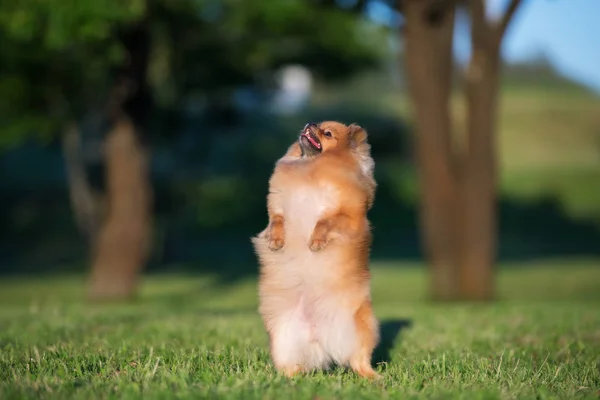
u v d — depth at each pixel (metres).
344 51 23.53
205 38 21.69
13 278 31.41
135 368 6.87
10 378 6.38
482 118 17.08
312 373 6.92
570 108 63.91
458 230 17.61
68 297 25.30
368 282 6.66
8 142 20.55
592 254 36.50
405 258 36.50
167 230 37.03
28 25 16.53
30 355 7.62
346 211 6.58
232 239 38.94
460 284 17.66
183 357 7.52
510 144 56.16
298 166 6.74
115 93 20.28
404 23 17.20
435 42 17.09
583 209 44.44
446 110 17.41
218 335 9.71
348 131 7.04
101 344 8.66
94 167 34.31
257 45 22.23
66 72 20.17
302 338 6.66
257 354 8.02
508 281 28.48
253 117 47.09
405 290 26.31
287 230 6.64
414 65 17.16
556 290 26.20
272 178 6.83
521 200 45.66
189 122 28.73
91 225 28.66
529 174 49.94
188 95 24.89
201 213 40.69
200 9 20.14
